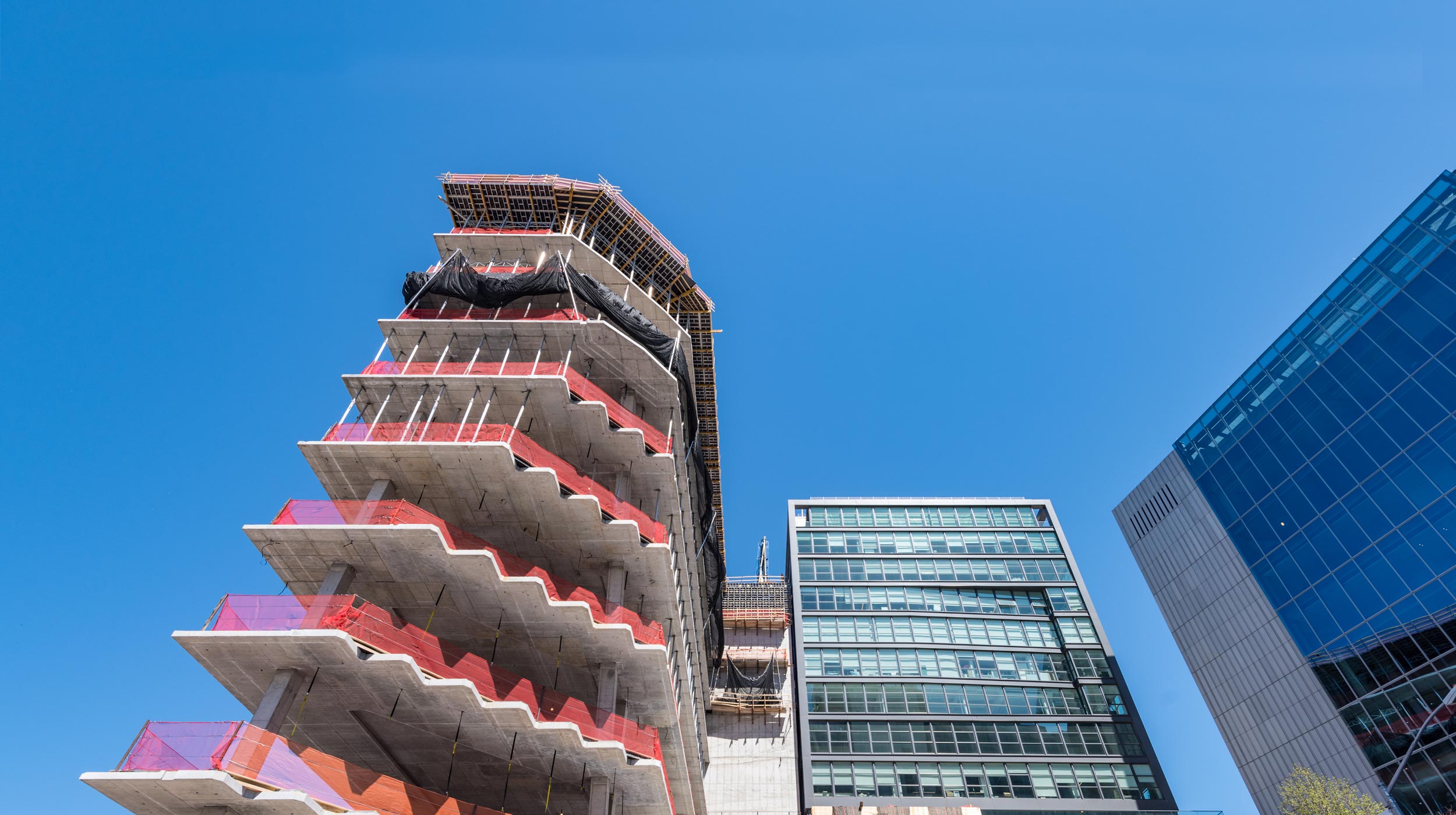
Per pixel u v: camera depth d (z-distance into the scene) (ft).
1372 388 126.93
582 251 120.78
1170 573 171.22
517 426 90.12
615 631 81.10
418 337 101.45
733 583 216.74
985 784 155.12
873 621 191.52
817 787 154.71
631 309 107.04
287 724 74.64
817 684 176.76
